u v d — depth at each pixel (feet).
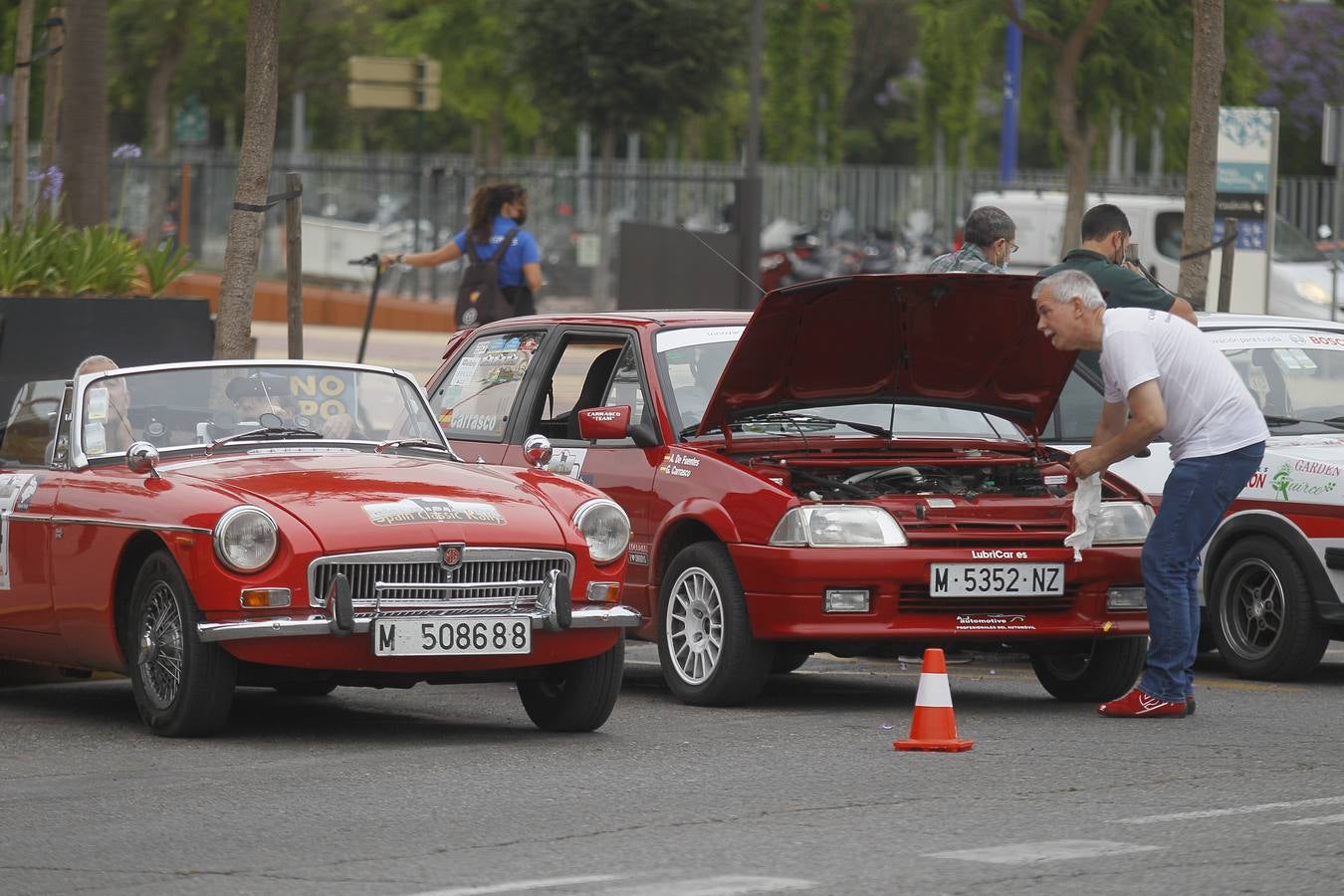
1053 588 96.94
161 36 384.88
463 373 118.32
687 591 100.73
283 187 333.01
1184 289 157.48
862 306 98.73
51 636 95.20
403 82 202.90
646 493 102.94
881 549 95.04
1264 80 271.49
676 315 110.93
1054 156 336.70
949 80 501.97
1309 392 117.91
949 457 103.60
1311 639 108.88
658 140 515.09
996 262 123.75
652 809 71.15
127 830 67.97
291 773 79.51
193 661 85.35
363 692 108.17
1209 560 113.80
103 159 175.63
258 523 84.07
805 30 541.34
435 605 85.46
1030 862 61.77
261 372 98.68
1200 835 65.98
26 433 100.73
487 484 91.09
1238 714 96.68
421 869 61.41
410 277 321.52
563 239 344.69
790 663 115.34
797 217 383.24
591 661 89.40
